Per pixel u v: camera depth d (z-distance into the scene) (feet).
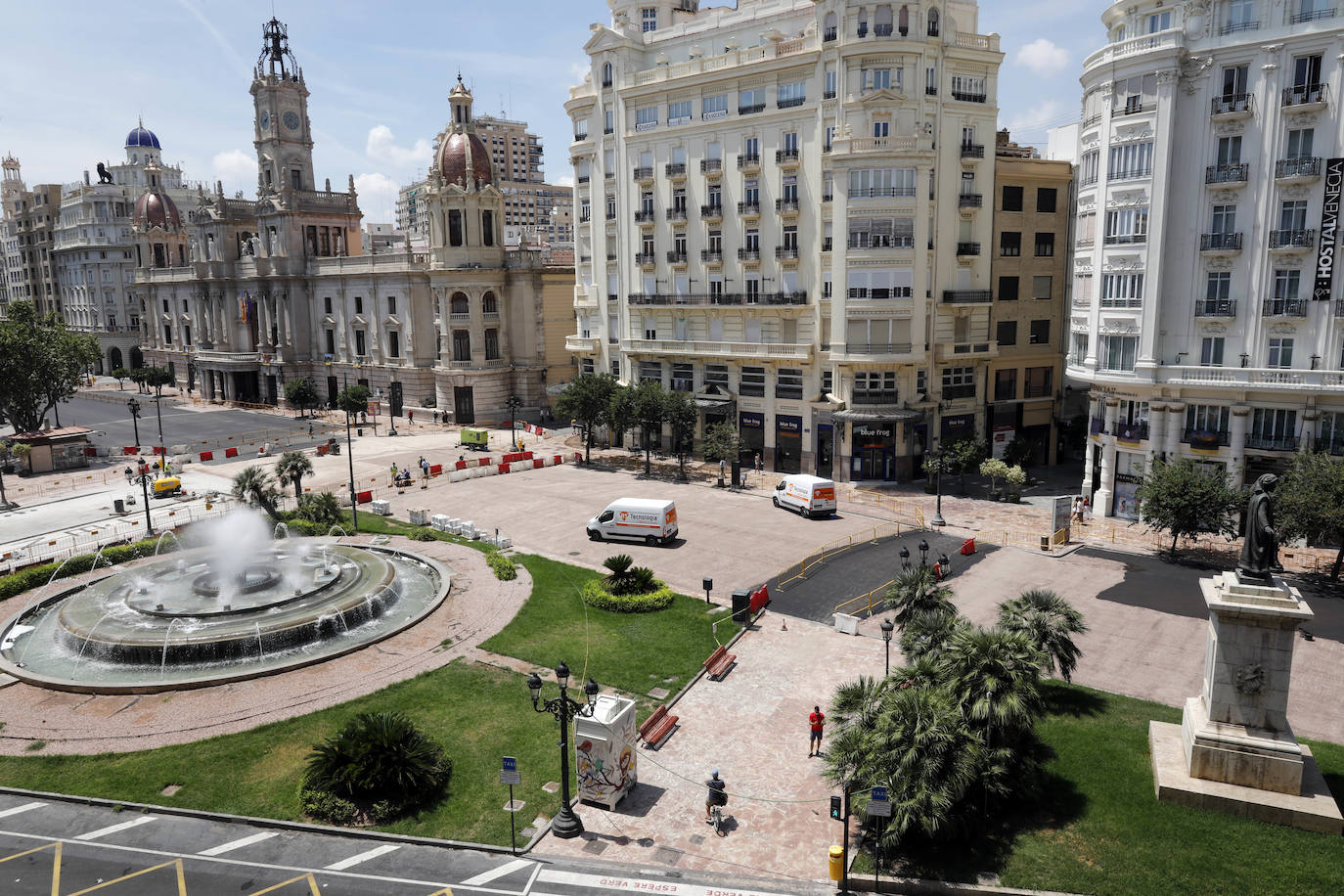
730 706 92.73
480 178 285.64
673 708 92.43
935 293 191.72
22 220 541.34
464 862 68.64
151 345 432.25
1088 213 161.89
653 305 226.99
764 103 200.34
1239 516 147.02
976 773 67.72
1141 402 157.48
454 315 287.28
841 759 67.36
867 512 173.78
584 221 246.68
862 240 184.14
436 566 138.21
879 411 190.29
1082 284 165.37
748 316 209.97
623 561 125.90
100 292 479.00
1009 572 134.31
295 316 340.80
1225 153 143.23
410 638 110.11
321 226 344.28
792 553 146.82
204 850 69.97
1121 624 112.88
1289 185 137.08
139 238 425.28
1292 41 133.90
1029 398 214.69
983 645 74.13
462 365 289.12
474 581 132.46
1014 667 72.84
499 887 65.51
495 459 230.27
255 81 329.11
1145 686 95.71
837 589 128.36
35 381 233.35
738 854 69.21
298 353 342.85
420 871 67.51
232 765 81.20
